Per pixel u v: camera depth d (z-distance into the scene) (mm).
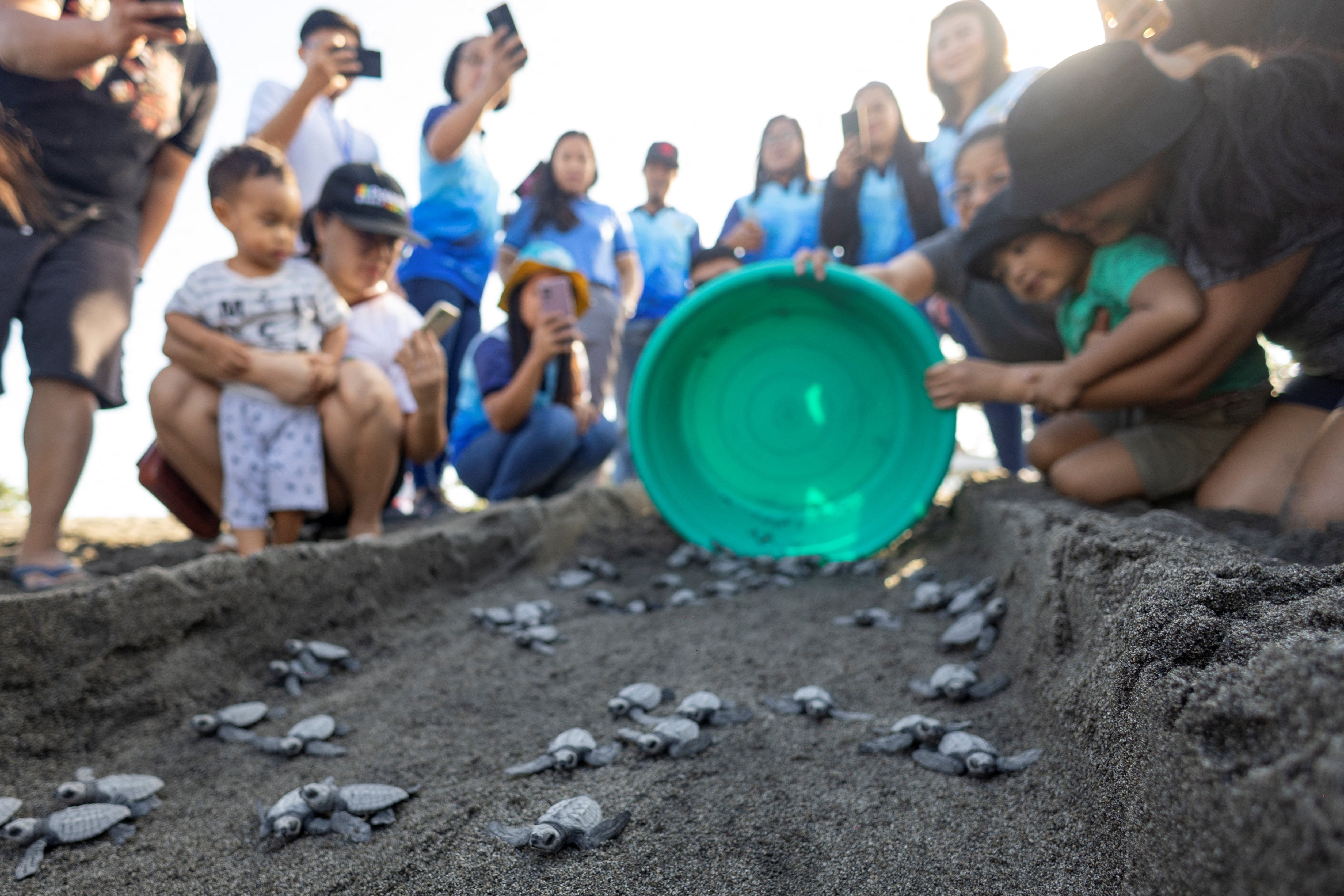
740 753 1341
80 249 2104
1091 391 2037
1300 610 850
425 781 1310
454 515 3328
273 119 2732
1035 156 1808
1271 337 1904
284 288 2248
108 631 1498
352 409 2293
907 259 3039
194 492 2420
